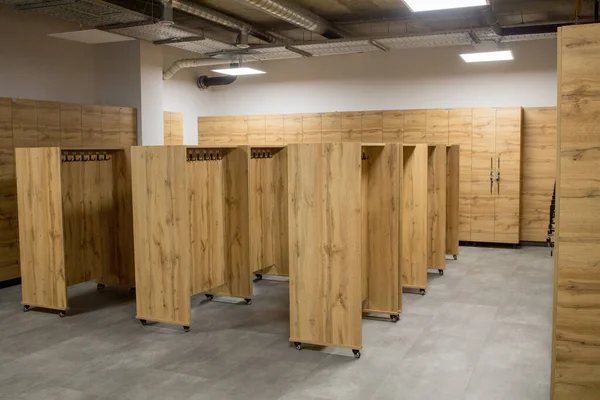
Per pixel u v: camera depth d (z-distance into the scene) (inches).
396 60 444.5
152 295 219.5
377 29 434.9
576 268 123.2
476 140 391.9
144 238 218.1
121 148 260.5
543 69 400.2
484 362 180.9
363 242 219.8
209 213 236.4
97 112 348.5
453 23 417.4
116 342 203.5
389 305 222.4
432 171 300.4
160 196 213.0
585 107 119.3
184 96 488.1
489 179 389.7
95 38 341.7
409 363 180.5
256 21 426.3
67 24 362.0
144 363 183.0
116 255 269.6
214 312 239.8
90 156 256.8
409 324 220.1
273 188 280.2
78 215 253.4
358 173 178.5
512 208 385.4
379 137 422.6
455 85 427.2
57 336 211.0
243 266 247.6
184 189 208.1
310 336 191.2
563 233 123.6
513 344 197.2
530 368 175.5
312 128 445.7
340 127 435.8
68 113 326.3
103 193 264.5
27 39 338.0
